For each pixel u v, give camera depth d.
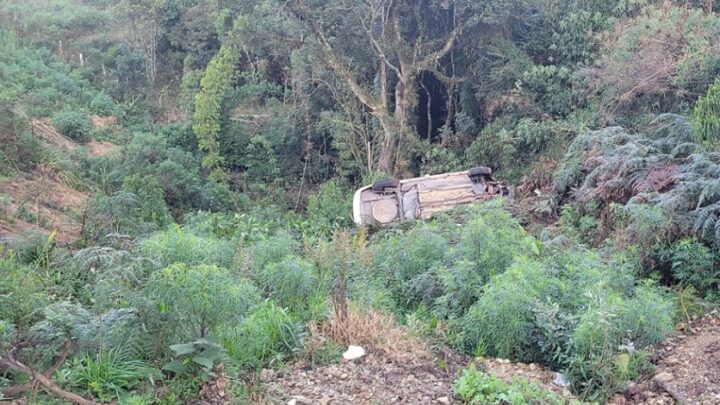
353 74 21.80
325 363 5.56
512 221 8.54
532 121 16.48
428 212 13.09
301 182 23.30
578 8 18.16
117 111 26.52
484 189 13.38
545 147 15.91
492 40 19.44
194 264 5.88
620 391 5.15
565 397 5.00
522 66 18.39
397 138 20.75
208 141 23.94
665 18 13.55
